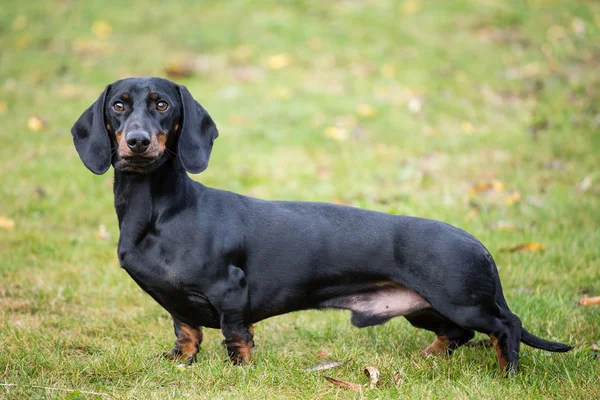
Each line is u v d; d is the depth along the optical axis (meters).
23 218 8.65
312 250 5.18
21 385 4.80
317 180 9.84
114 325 6.21
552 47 14.73
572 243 7.71
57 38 14.54
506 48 14.68
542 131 11.28
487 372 5.16
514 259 7.45
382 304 5.29
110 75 13.21
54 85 12.80
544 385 4.93
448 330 5.56
